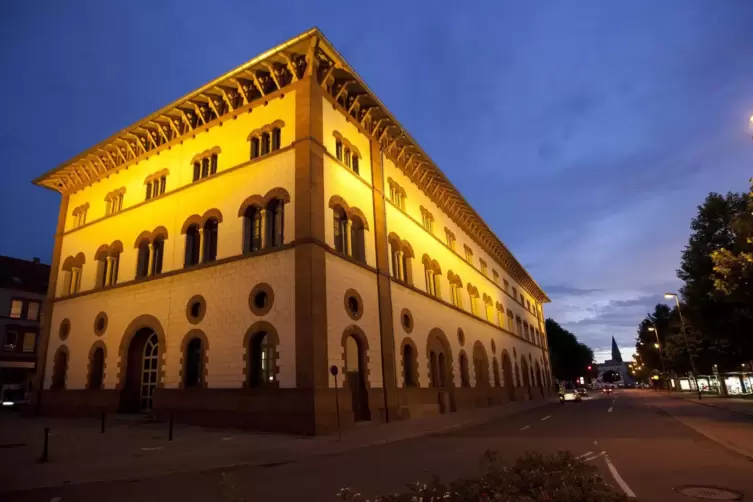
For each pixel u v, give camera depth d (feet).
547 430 64.95
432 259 111.75
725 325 90.17
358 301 76.02
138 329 83.35
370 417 72.08
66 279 103.50
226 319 71.56
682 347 173.68
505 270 184.75
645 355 303.68
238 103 84.02
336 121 81.05
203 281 76.18
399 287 90.79
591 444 48.03
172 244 83.35
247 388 66.08
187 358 74.84
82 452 45.32
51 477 34.55
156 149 93.40
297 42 73.05
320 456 45.85
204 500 27.96
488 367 135.64
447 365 106.63
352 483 31.45
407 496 16.38
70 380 92.27
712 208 86.02
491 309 152.87
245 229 74.95
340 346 68.54
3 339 157.58
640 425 67.67
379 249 85.51
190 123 89.04
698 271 88.53
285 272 67.41
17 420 82.23
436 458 41.73
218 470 38.50
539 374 214.90
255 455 44.78
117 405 81.25
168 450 46.88
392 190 98.32
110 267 94.53
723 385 154.10
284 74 78.79
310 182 69.62
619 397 213.87
